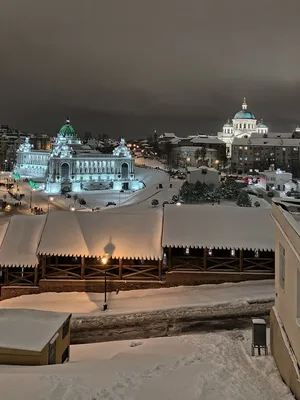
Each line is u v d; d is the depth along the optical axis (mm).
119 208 93312
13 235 37656
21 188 147000
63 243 36562
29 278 36625
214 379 18938
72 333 29234
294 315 18875
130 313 31641
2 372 19078
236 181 126750
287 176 122750
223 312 31734
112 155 168250
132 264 37562
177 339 27250
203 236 37375
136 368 20516
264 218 39062
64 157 155875
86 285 36250
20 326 23109
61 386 16969
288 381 19047
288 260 20281
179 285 36844
